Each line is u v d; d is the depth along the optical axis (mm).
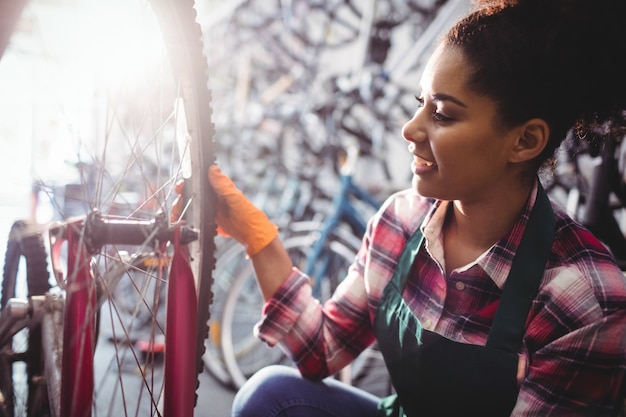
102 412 1640
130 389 1864
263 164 2941
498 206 785
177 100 772
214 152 786
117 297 2619
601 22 694
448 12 3211
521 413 750
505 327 759
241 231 864
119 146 1698
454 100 709
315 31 3734
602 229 1532
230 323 2105
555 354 745
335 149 2510
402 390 854
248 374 2170
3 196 3039
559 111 722
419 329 808
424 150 756
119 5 721
